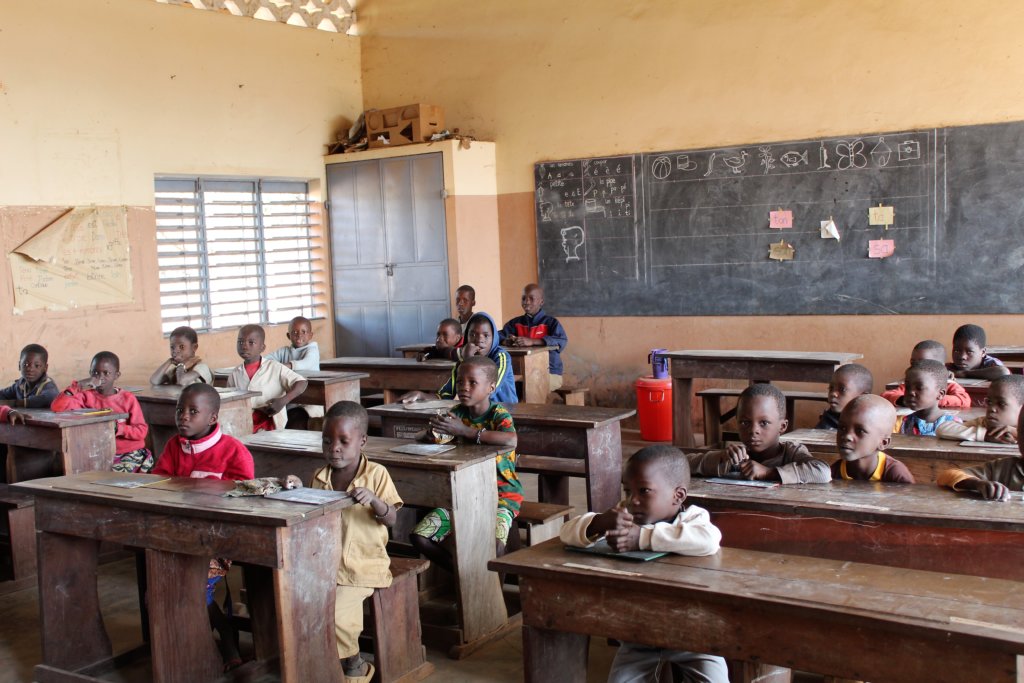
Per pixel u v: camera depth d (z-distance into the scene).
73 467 4.39
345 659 2.96
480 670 3.24
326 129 8.23
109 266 6.58
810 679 3.02
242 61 7.50
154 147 6.89
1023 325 6.10
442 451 3.51
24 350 5.26
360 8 8.30
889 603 1.91
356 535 3.01
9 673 3.42
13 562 4.38
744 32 6.79
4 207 6.02
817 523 2.56
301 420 5.83
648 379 6.96
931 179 6.27
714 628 2.06
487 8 7.80
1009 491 2.61
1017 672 1.73
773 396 2.87
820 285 6.70
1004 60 5.99
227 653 3.24
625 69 7.27
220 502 2.79
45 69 6.24
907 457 3.24
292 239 8.06
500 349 4.77
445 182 7.62
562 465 4.42
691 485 2.80
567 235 7.64
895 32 6.29
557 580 2.24
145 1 6.81
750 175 6.86
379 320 8.11
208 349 7.30
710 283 7.09
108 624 3.85
